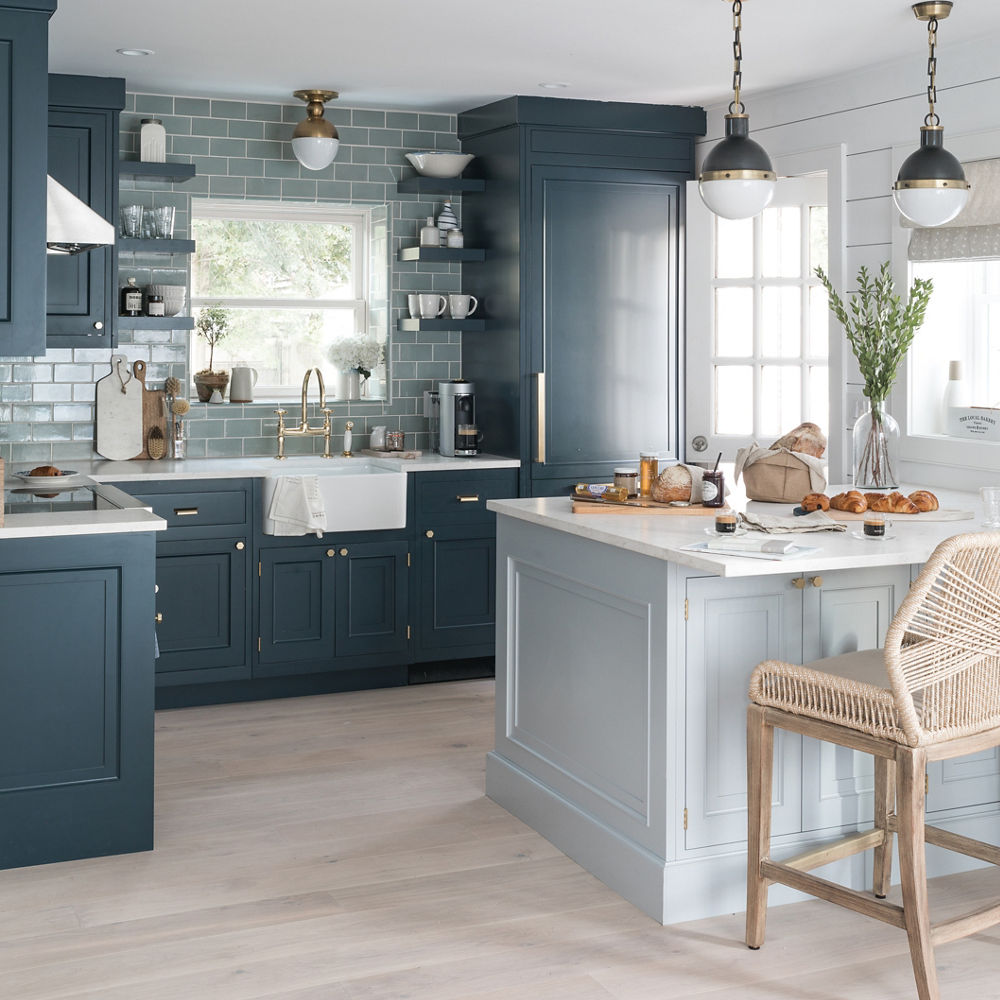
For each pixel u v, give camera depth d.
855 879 3.48
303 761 4.62
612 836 3.46
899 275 4.93
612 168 5.81
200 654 5.30
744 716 3.30
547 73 5.16
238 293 6.11
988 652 2.76
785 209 5.62
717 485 3.78
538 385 5.71
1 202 3.55
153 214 5.45
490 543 5.77
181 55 4.86
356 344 6.08
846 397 5.27
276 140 5.88
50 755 3.62
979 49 4.54
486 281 6.02
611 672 3.49
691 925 3.24
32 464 5.55
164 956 3.06
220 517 5.29
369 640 5.59
